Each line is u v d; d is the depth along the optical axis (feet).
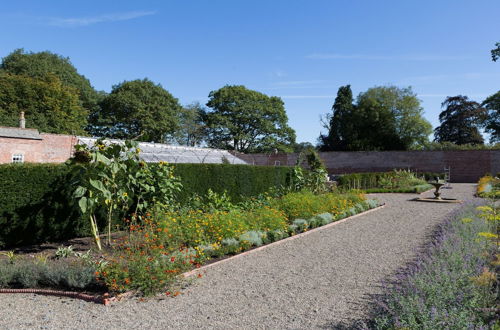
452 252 18.84
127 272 15.64
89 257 19.77
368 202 46.26
